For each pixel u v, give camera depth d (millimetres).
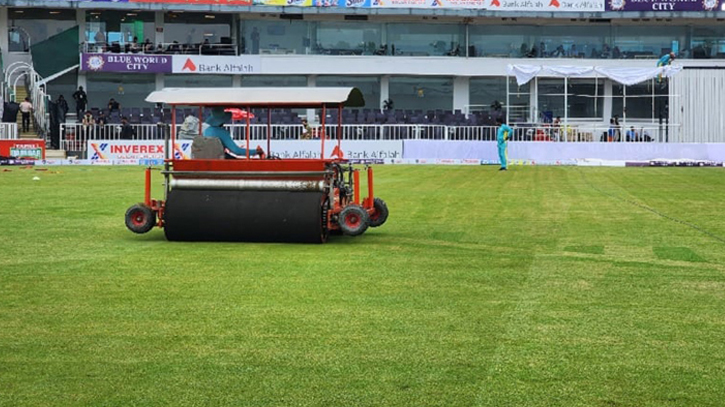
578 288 10117
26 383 6711
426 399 6383
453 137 43219
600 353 7484
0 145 38562
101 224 15875
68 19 49156
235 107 14133
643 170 34938
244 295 9656
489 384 6695
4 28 48594
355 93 14102
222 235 13414
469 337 7957
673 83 41750
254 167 13414
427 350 7551
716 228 15625
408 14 49656
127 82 49719
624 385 6691
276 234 13305
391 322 8492
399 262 11844
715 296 9711
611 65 51125
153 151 40156
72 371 6988
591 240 14086
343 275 10859
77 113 47156
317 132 42656
